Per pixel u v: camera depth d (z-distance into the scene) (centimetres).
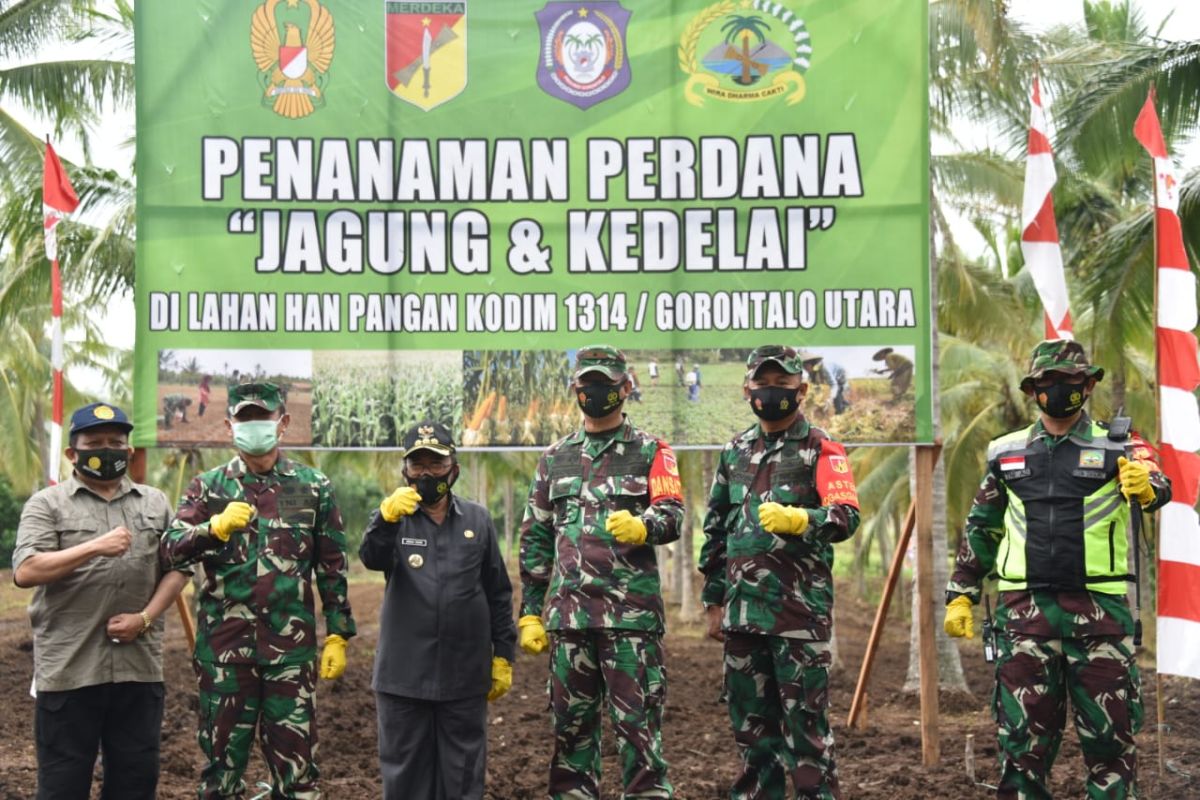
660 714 582
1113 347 1256
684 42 756
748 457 607
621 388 590
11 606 2327
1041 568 572
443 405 752
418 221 752
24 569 546
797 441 598
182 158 745
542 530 608
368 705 1259
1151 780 771
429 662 573
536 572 605
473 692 579
